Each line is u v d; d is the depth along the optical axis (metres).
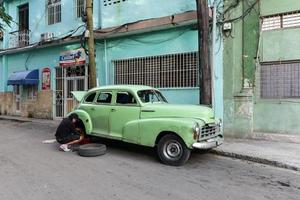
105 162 8.22
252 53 11.33
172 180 6.78
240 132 11.52
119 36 14.40
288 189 6.37
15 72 20.22
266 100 11.15
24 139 11.70
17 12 20.48
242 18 11.42
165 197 5.73
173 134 8.00
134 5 13.82
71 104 17.00
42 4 18.53
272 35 11.05
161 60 13.04
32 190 5.99
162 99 9.85
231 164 8.29
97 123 9.64
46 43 17.44
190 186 6.39
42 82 18.64
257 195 5.97
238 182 6.75
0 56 21.72
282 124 10.88
